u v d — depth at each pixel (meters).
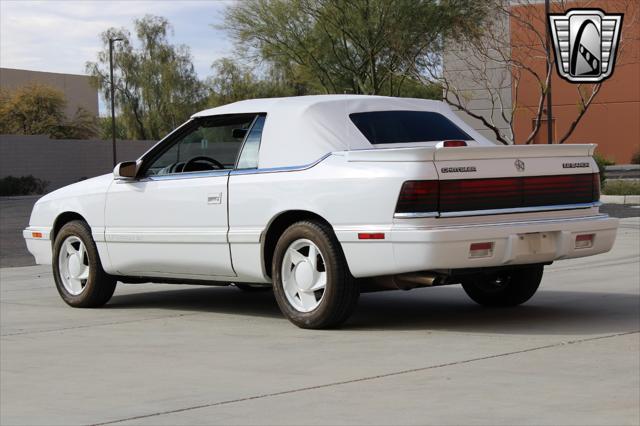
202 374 6.55
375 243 7.60
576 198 8.24
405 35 31.25
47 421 5.46
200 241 8.81
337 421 5.20
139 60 66.81
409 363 6.63
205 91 66.44
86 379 6.54
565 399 5.52
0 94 63.00
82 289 10.04
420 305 9.47
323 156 8.13
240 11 34.38
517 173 7.86
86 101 73.75
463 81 36.12
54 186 47.84
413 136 8.55
